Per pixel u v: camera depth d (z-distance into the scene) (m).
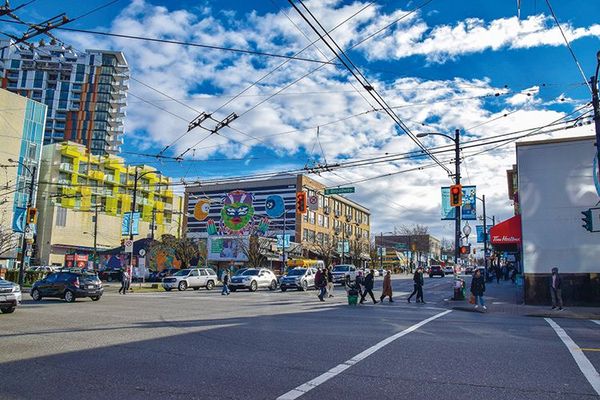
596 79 17.42
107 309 18.41
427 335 11.73
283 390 6.52
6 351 9.23
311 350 9.52
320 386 6.74
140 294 30.38
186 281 36.16
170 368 7.83
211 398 6.14
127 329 12.42
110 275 57.19
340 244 77.56
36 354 8.95
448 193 28.97
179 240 58.25
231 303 22.11
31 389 6.52
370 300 25.38
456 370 7.79
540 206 22.91
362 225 97.88
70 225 73.06
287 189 71.88
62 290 22.91
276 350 9.49
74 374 7.39
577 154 22.59
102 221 78.44
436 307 21.16
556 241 22.45
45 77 116.75
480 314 18.36
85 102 117.50
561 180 22.70
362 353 9.23
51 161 74.00
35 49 13.98
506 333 12.23
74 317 15.35
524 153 23.45
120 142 120.38
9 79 115.44
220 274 51.91
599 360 8.66
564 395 6.39
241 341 10.57
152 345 9.98
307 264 59.19
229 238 56.28
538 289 22.47
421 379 7.17
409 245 111.25
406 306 21.45
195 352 9.22
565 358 8.84
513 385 6.86
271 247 58.06
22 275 33.34
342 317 15.98
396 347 9.93
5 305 16.42
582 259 21.98
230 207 53.81
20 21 11.41
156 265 56.84
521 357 8.90
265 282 36.53
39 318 15.02
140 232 84.94
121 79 122.25
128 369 7.75
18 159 63.28
